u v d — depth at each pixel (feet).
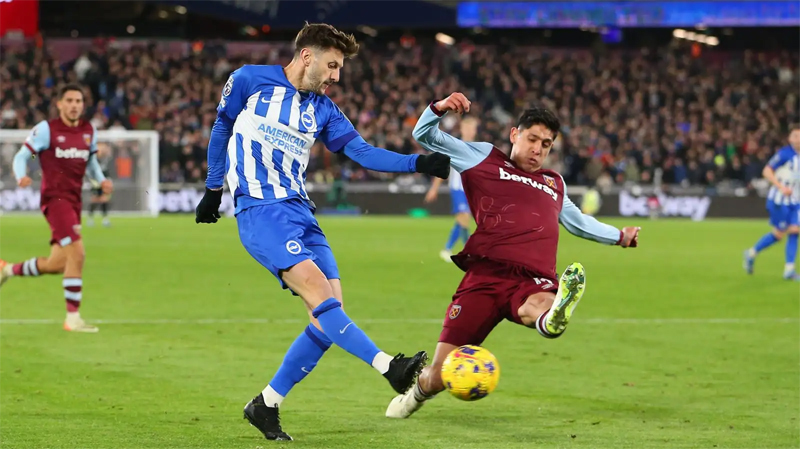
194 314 75.51
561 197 43.11
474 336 41.29
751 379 53.62
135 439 39.09
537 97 259.19
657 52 275.80
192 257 120.47
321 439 39.63
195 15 286.46
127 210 209.77
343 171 223.30
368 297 86.79
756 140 243.60
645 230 183.73
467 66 263.29
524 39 306.14
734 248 145.28
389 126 237.04
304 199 39.65
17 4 254.27
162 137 229.04
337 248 135.95
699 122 254.47
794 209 104.99
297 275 37.40
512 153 43.32
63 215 66.90
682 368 56.70
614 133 244.22
